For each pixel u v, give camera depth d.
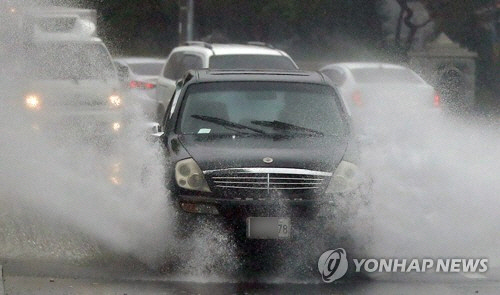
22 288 26.62
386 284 28.25
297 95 33.88
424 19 119.38
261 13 120.88
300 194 29.08
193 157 29.81
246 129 32.56
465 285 28.09
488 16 116.69
